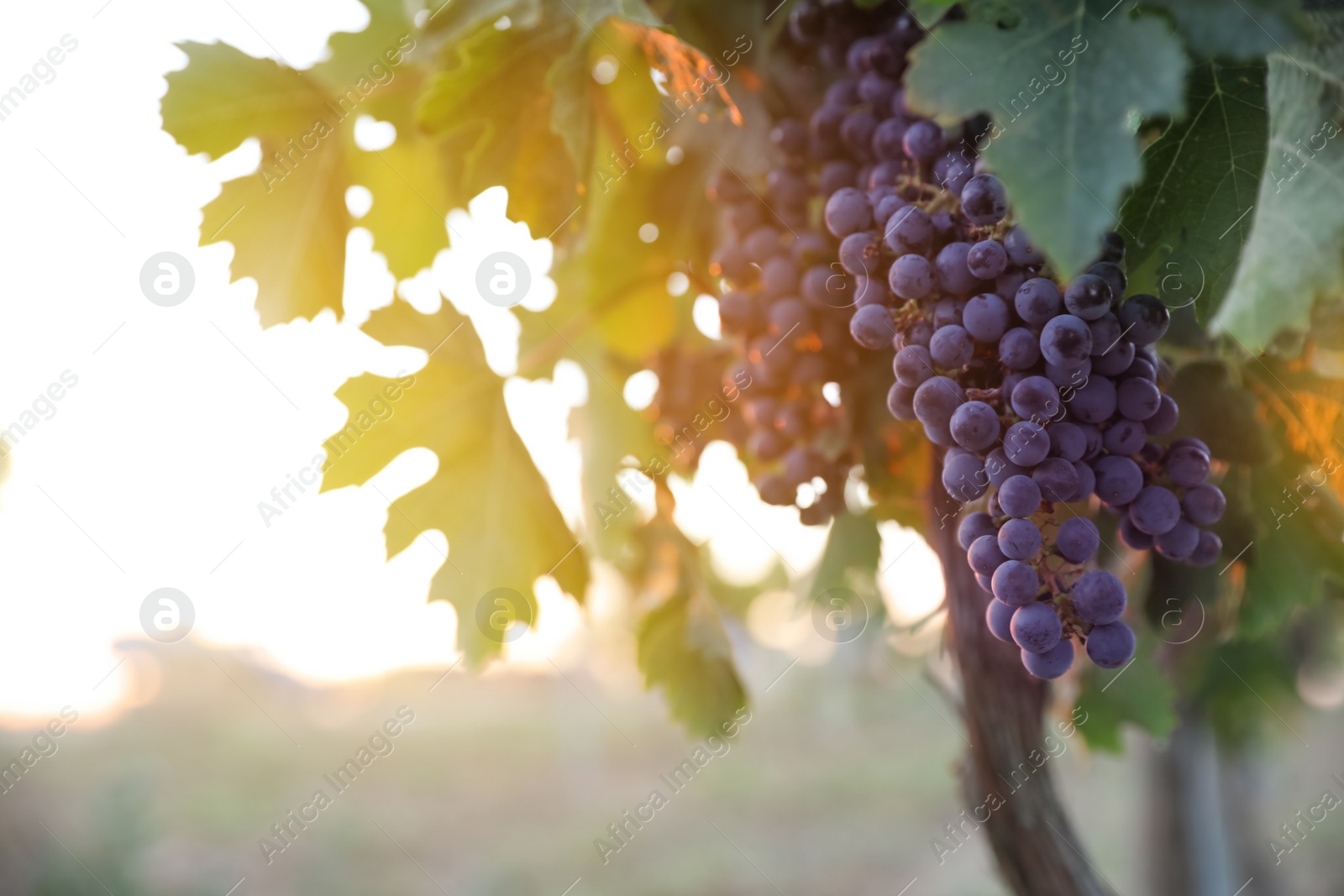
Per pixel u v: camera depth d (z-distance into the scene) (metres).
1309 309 0.69
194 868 5.67
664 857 6.18
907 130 0.76
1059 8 0.69
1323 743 5.58
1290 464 0.81
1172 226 0.72
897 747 9.59
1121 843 5.11
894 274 0.73
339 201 0.92
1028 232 0.67
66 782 6.92
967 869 5.35
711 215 0.90
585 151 0.81
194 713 10.20
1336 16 0.70
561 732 10.23
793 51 0.83
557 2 0.77
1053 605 0.72
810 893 5.34
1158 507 0.73
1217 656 1.30
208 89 0.88
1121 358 0.72
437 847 6.45
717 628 1.03
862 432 0.83
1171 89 0.67
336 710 11.74
